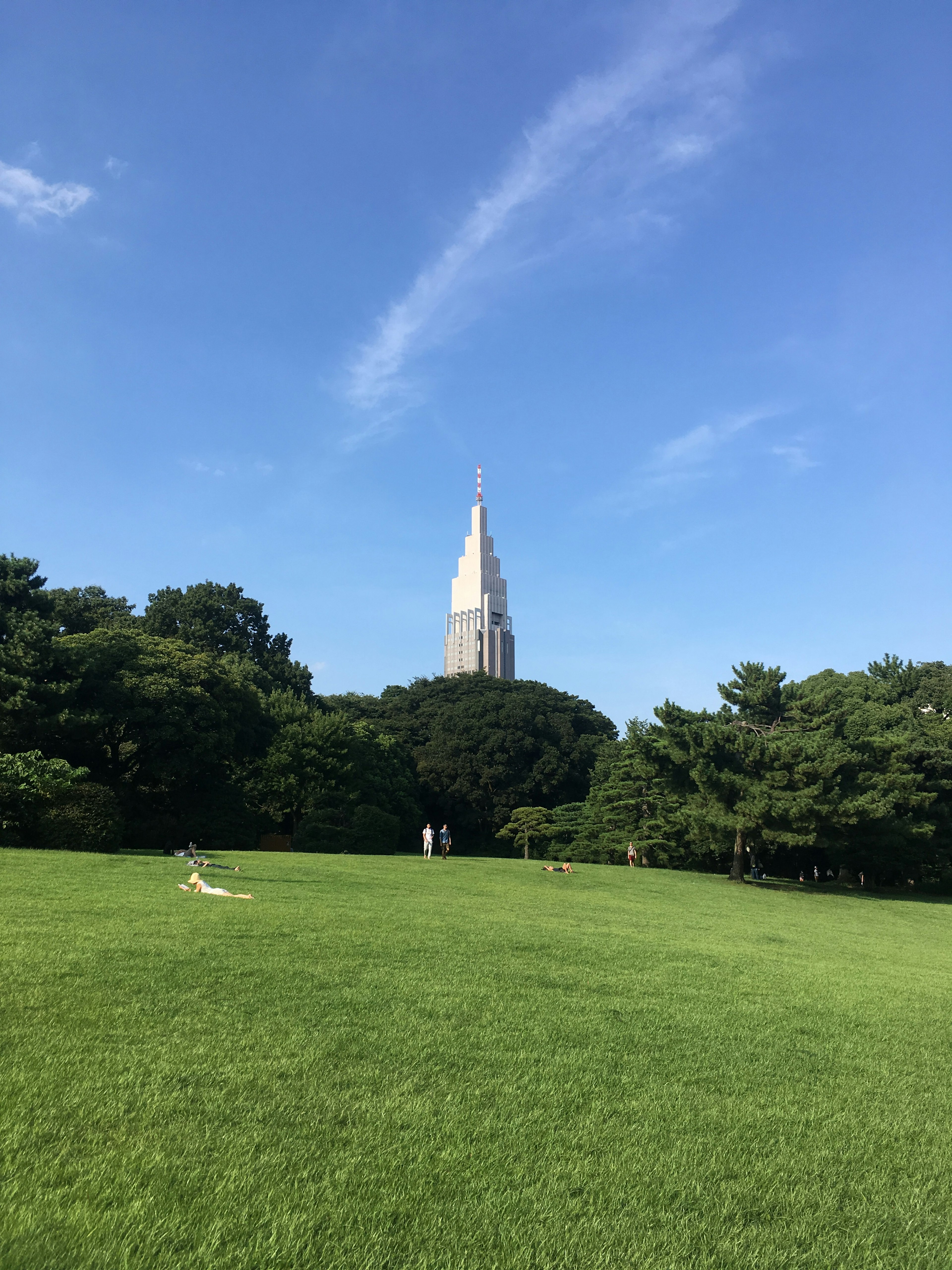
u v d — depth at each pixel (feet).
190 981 29.25
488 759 277.64
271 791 180.24
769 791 138.41
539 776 277.64
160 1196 14.55
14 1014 23.47
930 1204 17.79
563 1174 17.25
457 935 47.29
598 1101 21.62
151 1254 12.75
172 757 155.02
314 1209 14.67
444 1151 17.65
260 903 53.93
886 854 165.07
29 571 132.05
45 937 34.58
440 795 275.18
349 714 305.32
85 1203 13.98
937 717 191.42
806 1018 33.73
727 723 161.89
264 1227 13.96
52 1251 12.39
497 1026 27.50
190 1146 16.58
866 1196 17.85
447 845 137.08
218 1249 13.15
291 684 255.09
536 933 52.26
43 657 124.57
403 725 303.89
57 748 138.31
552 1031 27.63
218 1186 15.10
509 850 273.54
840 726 161.17
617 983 37.24
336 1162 16.61
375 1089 20.81
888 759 156.66
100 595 253.24
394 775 241.14
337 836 166.71
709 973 43.19
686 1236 15.29
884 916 118.21
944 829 168.14
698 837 151.94
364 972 33.96
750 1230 15.85
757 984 40.81
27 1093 18.15
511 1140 18.60
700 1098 22.76
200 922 42.42
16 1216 13.19
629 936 57.11
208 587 260.42
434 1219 14.89
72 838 86.17
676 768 153.79
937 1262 15.42
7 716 118.83
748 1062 26.61
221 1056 21.90
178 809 161.89
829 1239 15.81
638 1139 19.48
